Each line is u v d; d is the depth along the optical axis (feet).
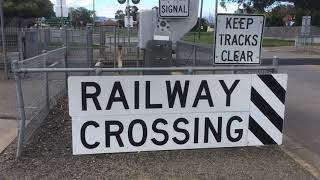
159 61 27.78
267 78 17.95
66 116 24.16
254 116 18.13
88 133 16.93
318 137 22.35
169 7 27.07
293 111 28.43
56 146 18.57
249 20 19.13
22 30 47.65
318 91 36.68
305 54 95.71
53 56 27.35
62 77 28.63
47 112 24.08
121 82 16.72
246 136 18.24
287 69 54.75
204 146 17.92
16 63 16.70
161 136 17.44
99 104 16.75
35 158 17.06
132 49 57.16
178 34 28.14
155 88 16.99
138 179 15.29
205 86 17.39
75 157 17.21
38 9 162.09
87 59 48.14
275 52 103.55
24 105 17.84
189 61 37.19
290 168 16.79
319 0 58.90
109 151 17.21
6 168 16.01
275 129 18.45
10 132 20.83
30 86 19.29
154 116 17.21
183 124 17.52
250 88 17.87
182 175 15.70
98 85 16.60
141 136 17.30
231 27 19.11
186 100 17.33
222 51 19.26
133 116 17.07
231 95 17.71
